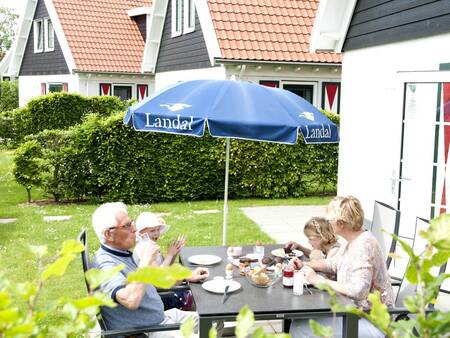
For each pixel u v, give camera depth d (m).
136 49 23.62
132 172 11.98
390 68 8.21
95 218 3.75
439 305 5.90
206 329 3.48
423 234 1.32
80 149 11.74
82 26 23.41
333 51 9.71
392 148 7.50
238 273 4.42
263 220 10.57
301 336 4.05
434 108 7.12
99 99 21.12
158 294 4.26
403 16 7.75
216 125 4.51
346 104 9.62
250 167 12.67
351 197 4.08
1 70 32.91
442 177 7.05
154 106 4.80
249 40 14.02
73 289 6.27
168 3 19.45
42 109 20.56
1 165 17.64
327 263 4.48
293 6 15.20
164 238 8.92
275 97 4.97
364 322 4.04
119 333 3.54
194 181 12.43
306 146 12.92
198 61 16.67
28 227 9.52
